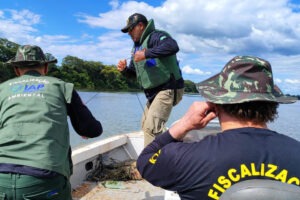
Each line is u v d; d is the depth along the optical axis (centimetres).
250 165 109
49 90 202
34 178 177
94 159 383
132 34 344
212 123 302
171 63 332
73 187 344
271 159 110
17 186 177
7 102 196
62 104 204
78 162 338
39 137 185
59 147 192
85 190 340
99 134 230
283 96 122
